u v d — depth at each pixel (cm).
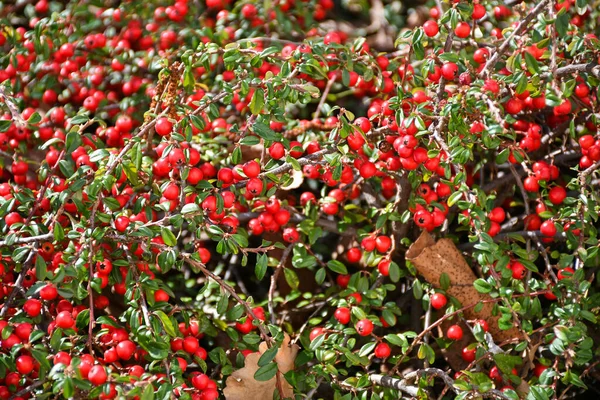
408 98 85
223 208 82
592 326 88
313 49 85
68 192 81
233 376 82
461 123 83
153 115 85
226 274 92
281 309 90
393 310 86
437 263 85
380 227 87
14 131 90
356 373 85
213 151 90
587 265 86
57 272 79
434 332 89
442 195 86
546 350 87
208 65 85
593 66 84
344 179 85
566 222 85
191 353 82
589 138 85
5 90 86
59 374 76
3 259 83
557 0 83
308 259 87
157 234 82
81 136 84
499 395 80
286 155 83
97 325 85
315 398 87
